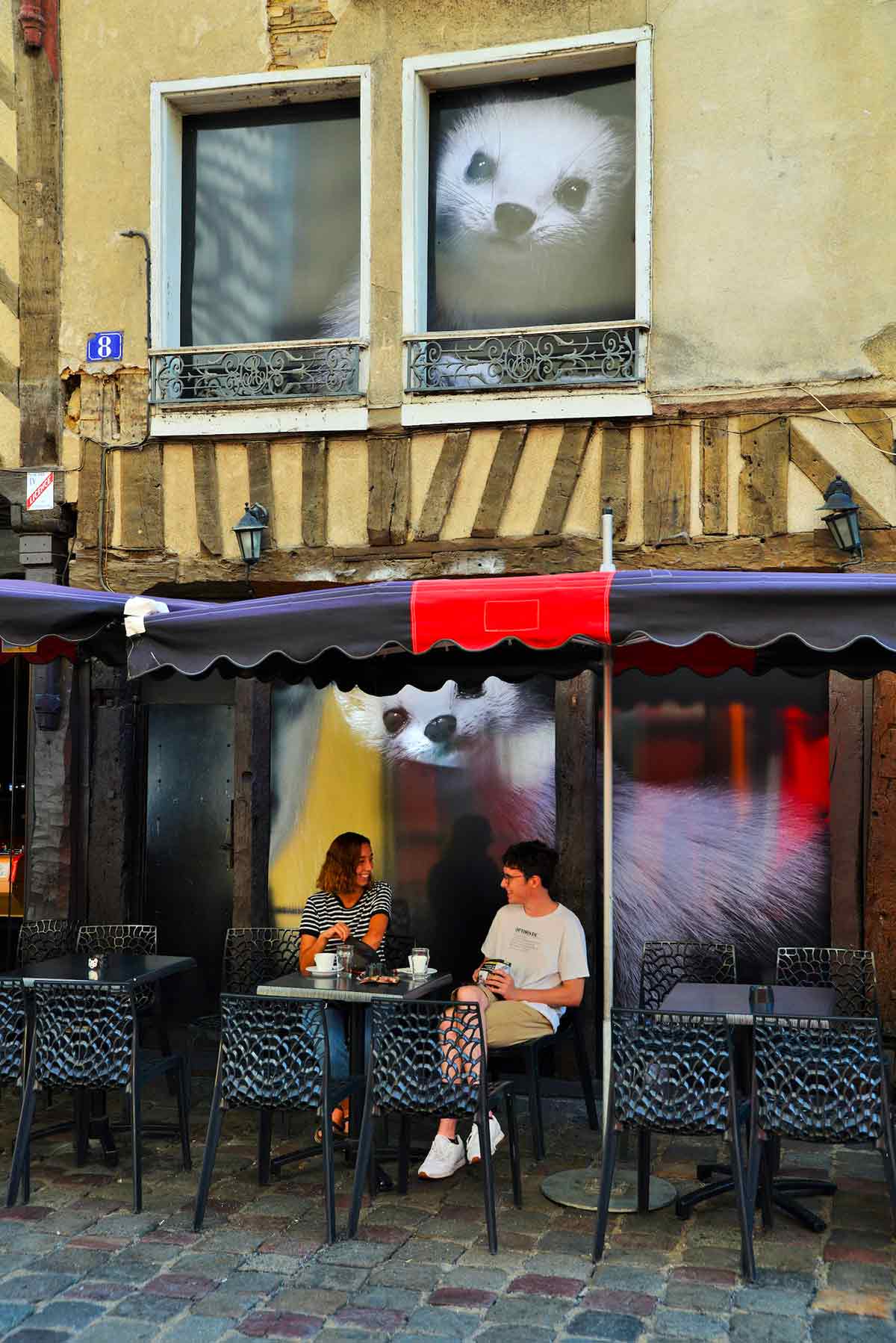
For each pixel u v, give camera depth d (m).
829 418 7.86
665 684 8.43
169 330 9.09
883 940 7.73
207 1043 9.11
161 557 8.89
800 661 6.48
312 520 8.61
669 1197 5.93
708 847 8.35
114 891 9.18
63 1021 5.89
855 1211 5.82
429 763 8.88
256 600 5.72
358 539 8.56
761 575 5.04
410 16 8.66
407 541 8.47
